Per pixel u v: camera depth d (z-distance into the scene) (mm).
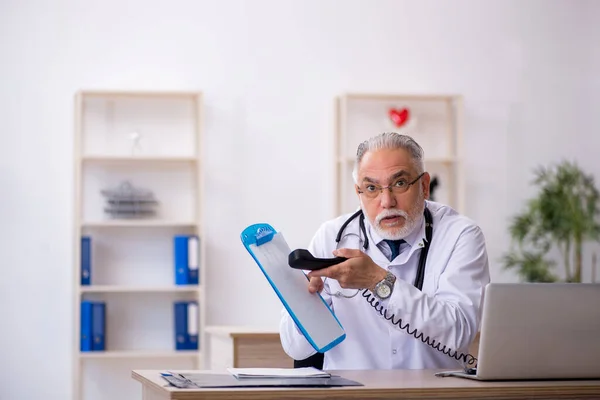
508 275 5766
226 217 5488
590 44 5965
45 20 5340
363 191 2834
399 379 2266
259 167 5539
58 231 5309
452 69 5785
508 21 5867
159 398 2082
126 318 5395
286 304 2361
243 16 5562
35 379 5254
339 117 5602
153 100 5445
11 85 5293
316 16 5645
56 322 5289
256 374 2230
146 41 5453
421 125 5738
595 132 5941
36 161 5301
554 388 2131
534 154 5863
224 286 5473
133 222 5188
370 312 2869
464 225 2891
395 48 5727
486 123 5805
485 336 2193
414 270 2891
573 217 5664
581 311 2234
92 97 5363
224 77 5523
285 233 5539
